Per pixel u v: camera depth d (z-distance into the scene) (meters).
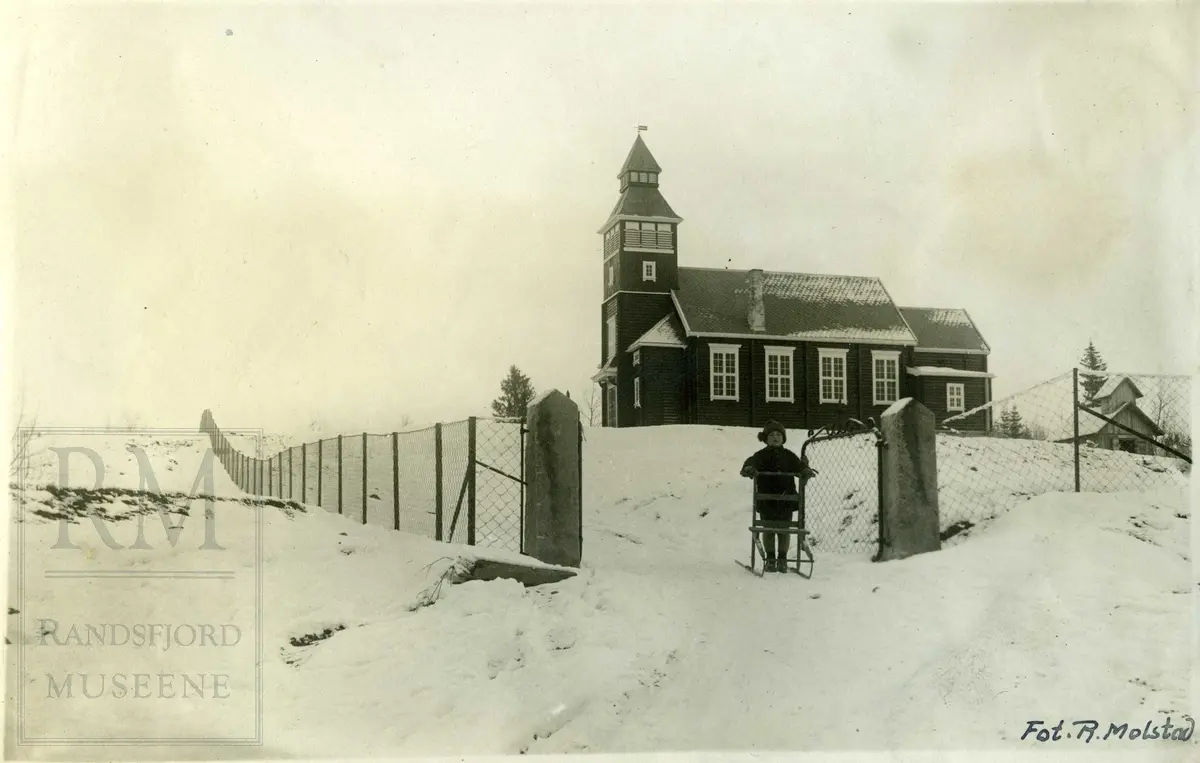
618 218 37.91
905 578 9.35
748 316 36.03
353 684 7.24
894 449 10.59
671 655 7.78
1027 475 14.27
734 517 16.23
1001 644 7.75
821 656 7.76
